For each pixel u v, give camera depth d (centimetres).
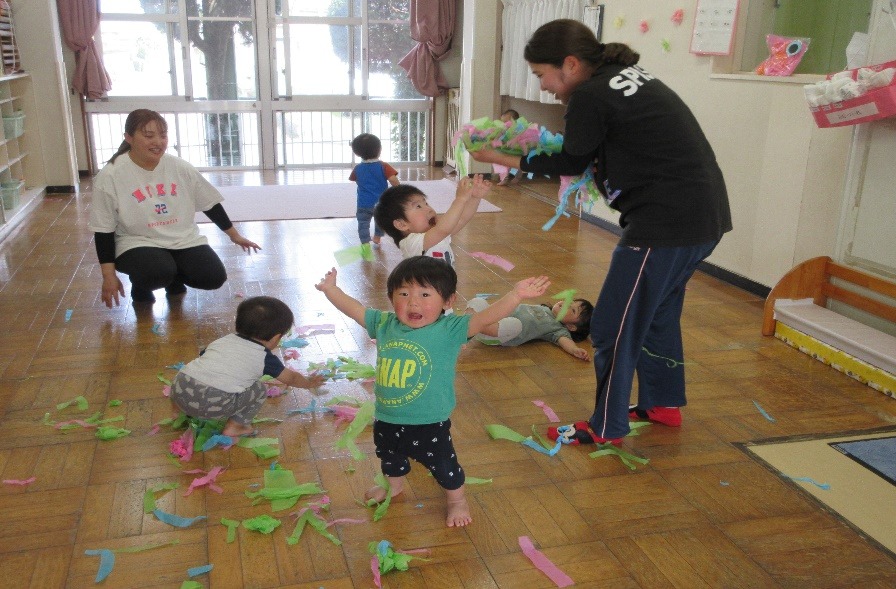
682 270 225
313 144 872
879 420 269
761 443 251
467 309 360
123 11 772
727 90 427
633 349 229
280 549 192
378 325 204
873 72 295
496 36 755
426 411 193
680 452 244
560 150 237
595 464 236
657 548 196
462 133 240
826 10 463
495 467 233
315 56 841
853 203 341
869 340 304
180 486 220
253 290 404
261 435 250
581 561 190
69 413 262
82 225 550
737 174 424
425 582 181
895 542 200
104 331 341
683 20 462
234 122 839
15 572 181
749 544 198
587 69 218
